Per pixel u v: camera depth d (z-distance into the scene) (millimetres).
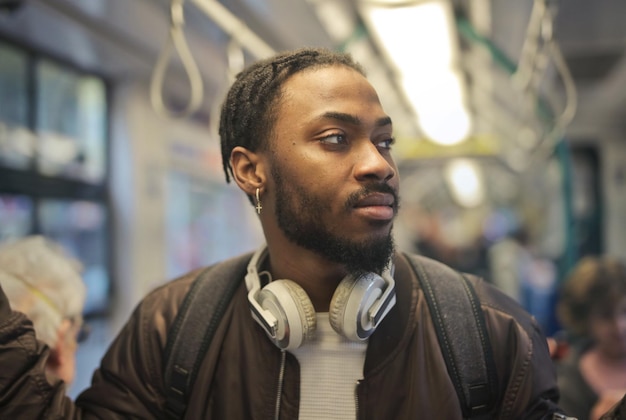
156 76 1681
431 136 4098
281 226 860
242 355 927
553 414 876
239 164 920
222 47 3121
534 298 4715
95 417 944
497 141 4418
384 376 870
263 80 899
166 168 4023
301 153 820
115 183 3650
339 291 829
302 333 832
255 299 880
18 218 2818
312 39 2783
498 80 3066
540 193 6711
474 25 2346
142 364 969
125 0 2494
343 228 804
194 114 4480
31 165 2932
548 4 1580
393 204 837
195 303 978
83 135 3420
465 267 5914
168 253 4074
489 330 896
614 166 6141
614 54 3750
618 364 1804
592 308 1813
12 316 888
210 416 915
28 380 870
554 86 4074
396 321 897
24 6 2453
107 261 3607
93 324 3430
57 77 3203
